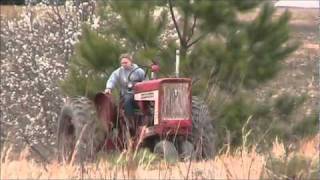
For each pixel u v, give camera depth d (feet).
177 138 132.57
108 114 134.92
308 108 196.95
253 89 204.13
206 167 94.17
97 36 198.49
